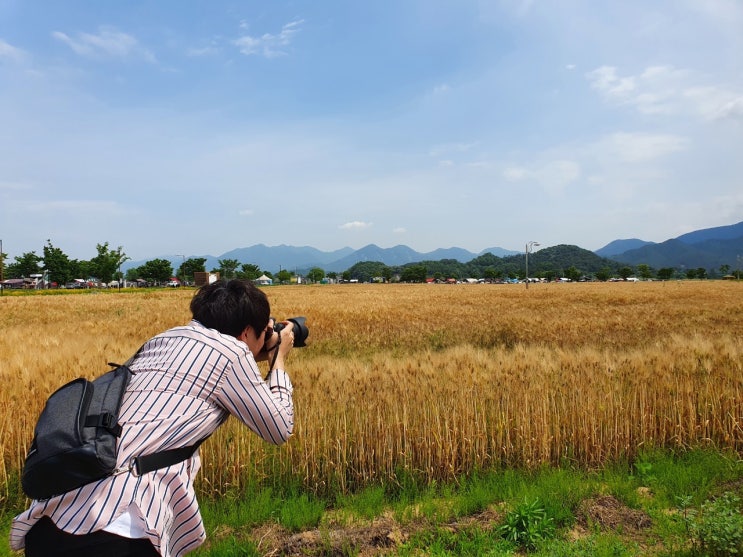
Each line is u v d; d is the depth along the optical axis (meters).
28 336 13.47
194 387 2.05
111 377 2.08
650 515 4.20
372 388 5.89
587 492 4.63
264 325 2.43
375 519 4.33
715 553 3.45
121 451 1.87
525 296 41.53
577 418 5.74
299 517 4.25
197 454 2.23
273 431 2.19
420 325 18.33
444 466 5.32
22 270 95.62
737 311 23.62
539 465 5.41
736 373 6.50
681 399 6.00
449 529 4.08
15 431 5.20
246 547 3.77
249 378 2.16
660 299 35.41
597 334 15.91
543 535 3.89
